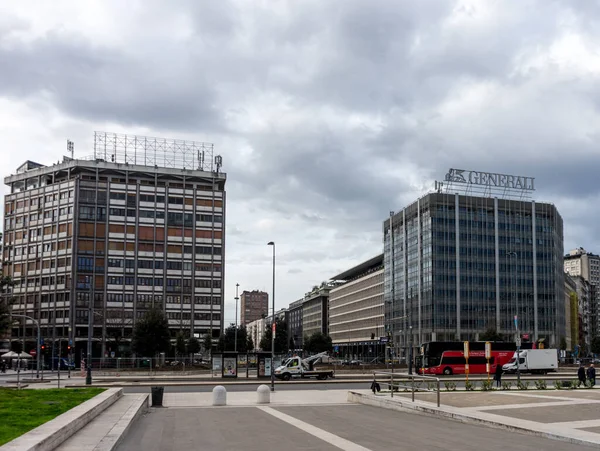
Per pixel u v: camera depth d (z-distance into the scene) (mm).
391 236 144625
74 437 16344
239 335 141375
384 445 15922
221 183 126125
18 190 125938
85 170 119250
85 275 112812
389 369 78500
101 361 75750
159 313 86750
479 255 125875
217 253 121688
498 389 35688
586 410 23672
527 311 127000
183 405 30938
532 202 131875
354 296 171250
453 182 129625
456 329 121438
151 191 119125
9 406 21812
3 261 121438
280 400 34250
